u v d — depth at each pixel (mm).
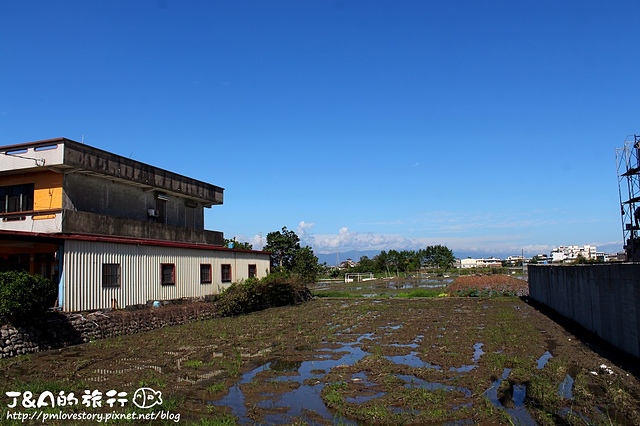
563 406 8992
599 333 16219
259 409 9031
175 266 23766
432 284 58969
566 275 22344
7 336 13961
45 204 21562
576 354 13797
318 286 59125
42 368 12531
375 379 11164
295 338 17734
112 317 18094
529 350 14578
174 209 29594
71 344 15992
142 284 21250
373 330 19922
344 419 8469
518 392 10102
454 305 31031
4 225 21781
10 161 21438
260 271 32625
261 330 19750
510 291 39344
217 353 14695
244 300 26219
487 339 16844
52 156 20719
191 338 17562
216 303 25031
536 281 32312
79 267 17812
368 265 104500
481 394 9789
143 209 26688
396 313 26625
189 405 9320
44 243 18547
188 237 28797
